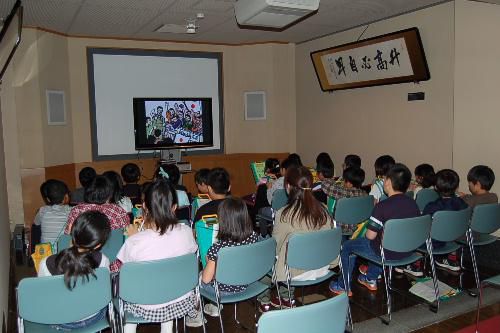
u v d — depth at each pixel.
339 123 6.41
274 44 7.07
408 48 4.99
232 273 2.35
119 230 2.79
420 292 3.42
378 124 5.73
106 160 6.60
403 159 5.42
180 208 3.76
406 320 3.02
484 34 4.43
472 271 3.92
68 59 6.22
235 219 2.43
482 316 3.06
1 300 2.67
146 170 6.88
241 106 7.34
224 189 3.08
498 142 4.41
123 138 6.69
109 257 2.80
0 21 3.91
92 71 6.38
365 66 5.65
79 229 1.99
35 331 2.14
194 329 3.00
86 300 2.01
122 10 4.89
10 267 4.20
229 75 7.31
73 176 6.34
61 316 1.98
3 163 4.46
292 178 2.82
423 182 4.11
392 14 5.26
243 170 7.45
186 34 6.37
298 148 7.32
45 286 1.90
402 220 2.82
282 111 7.26
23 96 5.55
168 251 2.33
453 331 2.86
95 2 4.52
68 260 1.95
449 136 4.82
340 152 6.43
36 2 4.48
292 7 3.90
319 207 2.82
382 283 3.68
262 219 4.39
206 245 2.72
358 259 4.04
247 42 7.15
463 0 4.55
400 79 5.26
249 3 4.11
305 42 6.97
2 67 3.68
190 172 6.95
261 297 3.31
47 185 3.46
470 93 4.60
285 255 2.69
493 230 3.32
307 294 3.51
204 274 2.41
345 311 1.67
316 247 2.61
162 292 2.19
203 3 4.66
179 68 6.96
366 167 6.00
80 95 6.35
